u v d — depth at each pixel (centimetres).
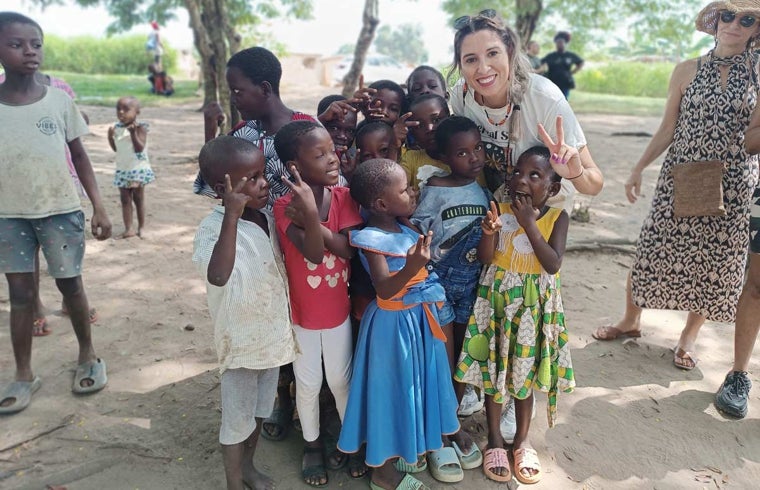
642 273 354
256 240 229
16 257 297
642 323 419
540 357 255
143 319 399
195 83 2544
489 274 256
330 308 241
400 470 262
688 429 303
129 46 3198
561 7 1418
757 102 293
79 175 317
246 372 234
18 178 288
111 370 338
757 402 326
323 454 273
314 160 221
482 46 238
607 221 655
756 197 299
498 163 271
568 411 315
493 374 256
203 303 428
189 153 967
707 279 329
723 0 302
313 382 249
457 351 280
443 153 251
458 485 261
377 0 958
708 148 315
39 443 278
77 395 314
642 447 289
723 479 269
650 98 2584
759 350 381
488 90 246
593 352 377
